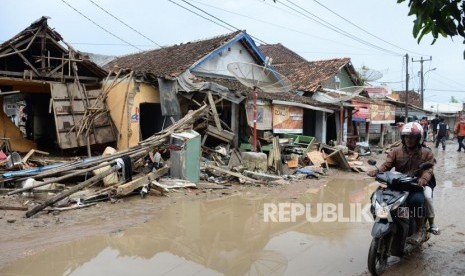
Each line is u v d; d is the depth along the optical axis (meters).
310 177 13.27
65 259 5.35
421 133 5.34
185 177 10.64
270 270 5.12
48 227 6.70
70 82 15.29
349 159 17.12
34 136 19.11
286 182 11.98
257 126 16.00
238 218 7.75
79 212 7.69
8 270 4.93
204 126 13.94
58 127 14.00
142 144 10.77
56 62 15.70
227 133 14.37
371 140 27.22
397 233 5.14
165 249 5.88
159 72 15.95
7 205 7.86
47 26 14.12
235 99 14.68
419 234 5.41
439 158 18.98
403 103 32.56
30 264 5.13
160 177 10.68
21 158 12.43
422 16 3.58
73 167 9.56
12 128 15.17
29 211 7.22
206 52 16.84
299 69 24.80
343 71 24.81
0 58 14.28
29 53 15.48
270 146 14.78
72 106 14.51
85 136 14.52
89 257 5.46
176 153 10.76
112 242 6.10
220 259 5.52
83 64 15.43
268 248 6.01
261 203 9.16
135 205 8.43
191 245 6.10
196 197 9.45
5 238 6.07
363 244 6.22
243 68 14.45
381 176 5.16
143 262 5.35
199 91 14.45
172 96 14.92
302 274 4.98
